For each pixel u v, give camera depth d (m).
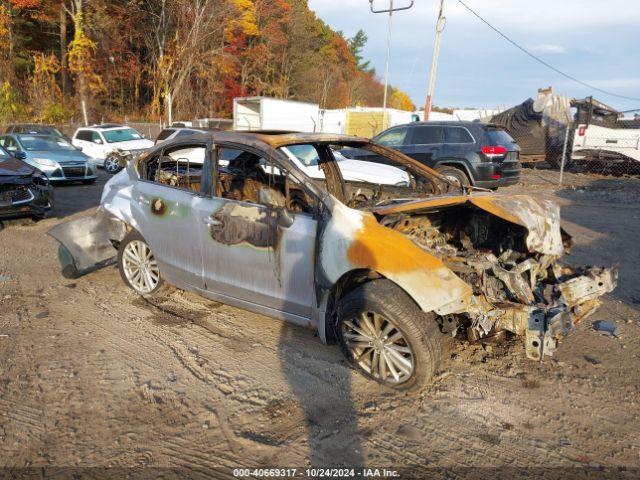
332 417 3.19
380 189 5.18
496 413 3.25
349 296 3.46
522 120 19.02
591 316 4.78
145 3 40.25
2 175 7.94
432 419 3.18
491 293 3.39
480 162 10.77
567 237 4.08
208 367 3.79
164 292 5.28
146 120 39.56
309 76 59.09
